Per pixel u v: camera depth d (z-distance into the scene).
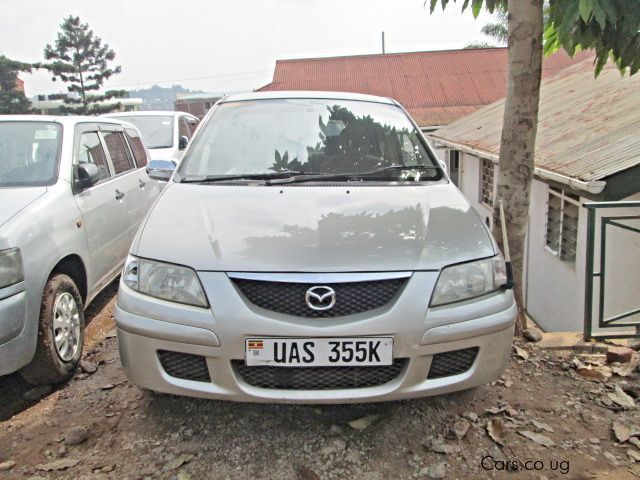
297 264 2.27
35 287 2.77
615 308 5.91
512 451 2.43
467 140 10.73
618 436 2.52
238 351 2.23
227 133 3.51
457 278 2.37
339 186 3.02
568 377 3.14
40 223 2.94
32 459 2.39
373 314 2.25
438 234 2.53
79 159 3.75
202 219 2.62
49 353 2.88
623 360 3.32
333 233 2.47
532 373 3.19
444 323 2.30
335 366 2.25
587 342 3.67
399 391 2.30
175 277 2.33
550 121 8.44
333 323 2.23
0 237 2.62
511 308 2.49
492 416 2.70
